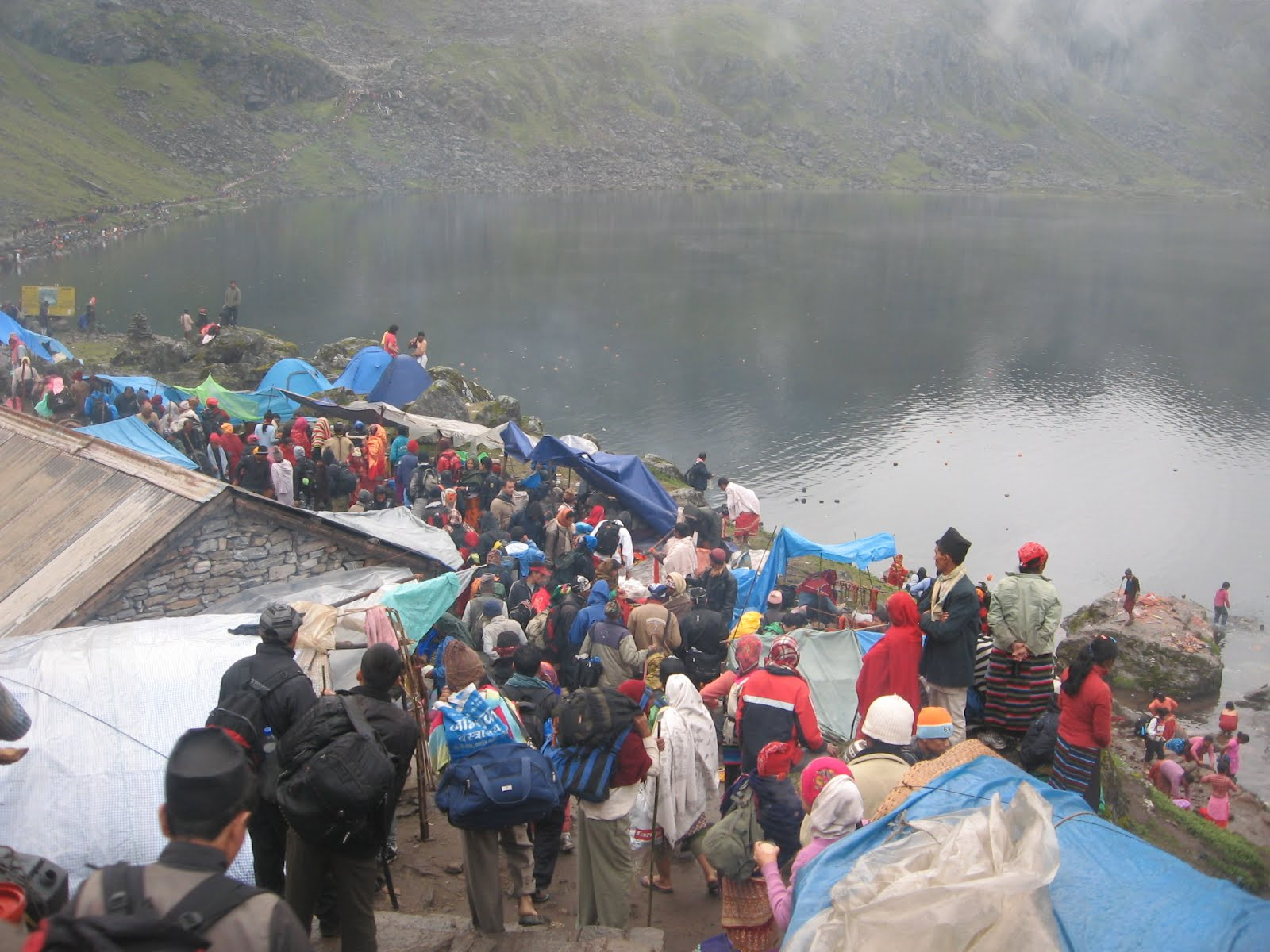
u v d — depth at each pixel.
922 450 65.00
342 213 174.88
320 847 6.89
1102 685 9.60
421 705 11.23
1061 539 52.47
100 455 17.69
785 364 84.25
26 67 182.62
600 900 8.66
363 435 30.53
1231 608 44.81
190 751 4.07
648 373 79.19
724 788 11.04
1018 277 133.00
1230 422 73.06
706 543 27.84
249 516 16.61
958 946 5.10
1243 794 22.27
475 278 115.69
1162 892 5.71
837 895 5.57
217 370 45.16
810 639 15.89
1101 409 75.69
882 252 151.38
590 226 171.12
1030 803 5.66
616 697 8.45
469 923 8.38
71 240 122.50
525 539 23.59
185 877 3.87
